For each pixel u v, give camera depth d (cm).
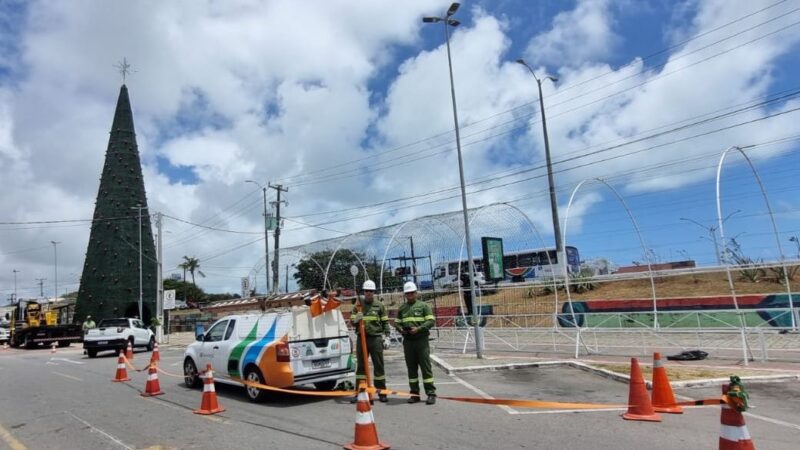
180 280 11262
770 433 709
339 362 1114
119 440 786
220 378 1193
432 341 2109
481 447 674
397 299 2569
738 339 1611
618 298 2492
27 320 4359
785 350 1451
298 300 2464
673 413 836
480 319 2008
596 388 1088
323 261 2945
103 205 5484
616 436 707
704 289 2367
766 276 2306
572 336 1862
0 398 1266
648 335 1722
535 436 720
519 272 3284
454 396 1046
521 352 1725
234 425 855
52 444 781
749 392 985
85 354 2928
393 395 1073
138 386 1388
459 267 2130
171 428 853
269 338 1080
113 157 5603
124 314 5341
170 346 3388
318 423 846
